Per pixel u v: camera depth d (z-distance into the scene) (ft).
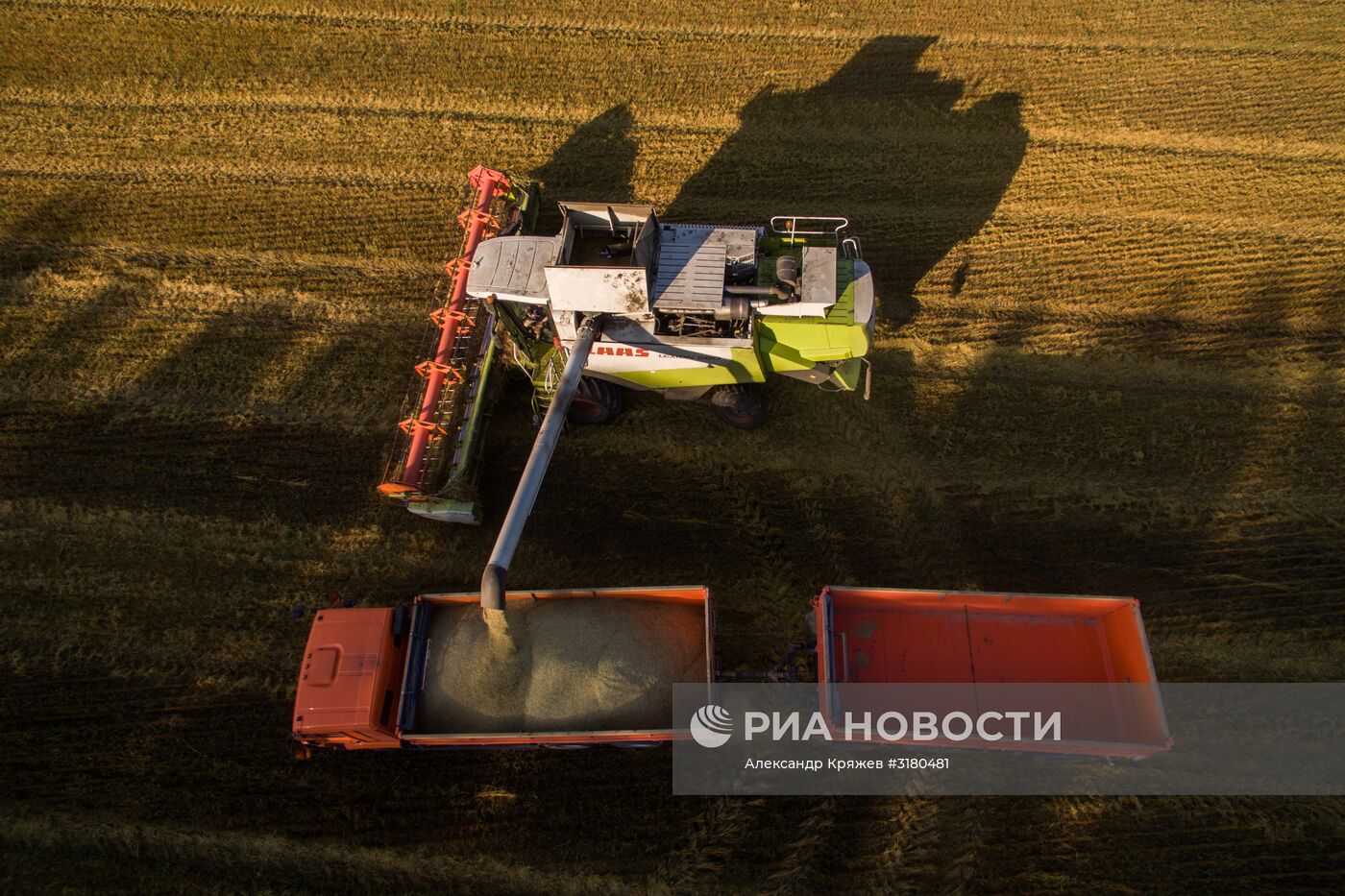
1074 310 35.88
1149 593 29.17
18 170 40.01
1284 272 36.70
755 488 31.53
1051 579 29.43
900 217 38.81
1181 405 33.19
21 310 35.70
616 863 25.02
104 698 27.32
